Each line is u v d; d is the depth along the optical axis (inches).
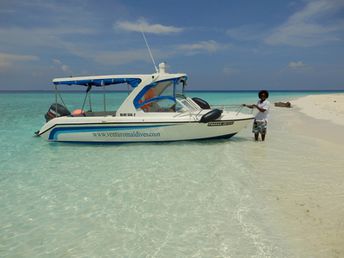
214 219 148.6
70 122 327.9
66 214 158.2
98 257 119.2
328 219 143.9
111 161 261.6
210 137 331.6
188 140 329.7
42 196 183.8
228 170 228.8
